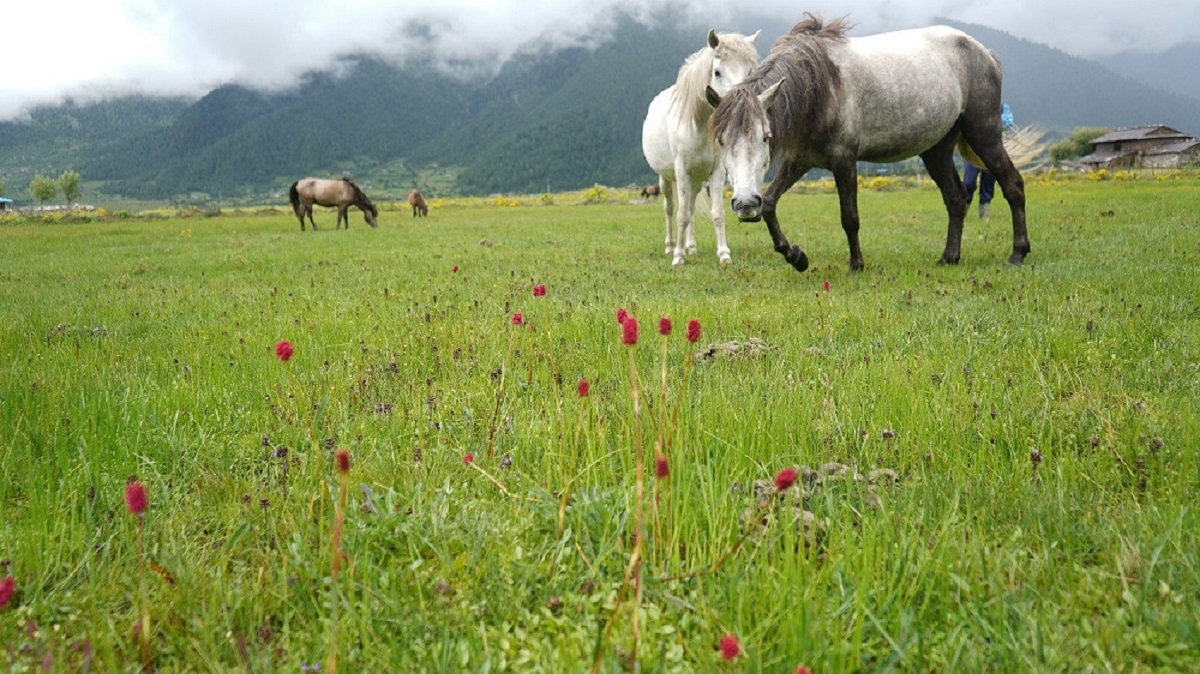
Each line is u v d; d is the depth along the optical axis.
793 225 16.12
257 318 6.40
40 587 2.04
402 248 14.52
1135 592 1.89
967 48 8.29
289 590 2.04
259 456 3.12
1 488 2.73
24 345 5.50
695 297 6.78
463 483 2.72
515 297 7.15
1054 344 4.44
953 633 1.71
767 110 6.94
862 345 4.68
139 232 25.30
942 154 8.60
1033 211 16.41
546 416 3.39
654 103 11.14
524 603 2.00
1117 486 2.63
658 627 1.82
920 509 2.32
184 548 2.27
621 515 2.30
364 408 3.68
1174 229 10.69
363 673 1.70
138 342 5.50
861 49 7.73
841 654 1.62
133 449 3.10
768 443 2.96
